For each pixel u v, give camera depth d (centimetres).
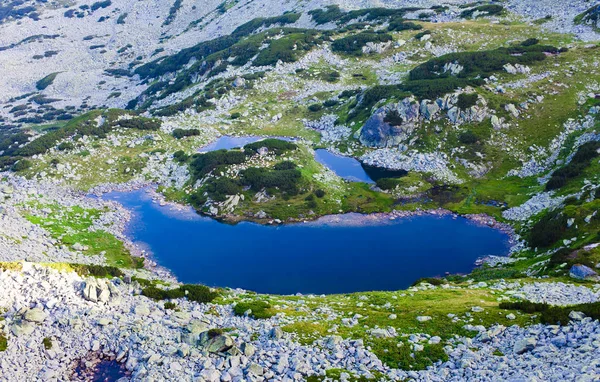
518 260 6694
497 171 9962
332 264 7231
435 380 3067
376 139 11600
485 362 3212
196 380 3122
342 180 10238
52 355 3491
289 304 4825
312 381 3102
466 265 7050
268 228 8588
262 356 3388
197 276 6994
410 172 10312
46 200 9619
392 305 4622
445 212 8906
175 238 8312
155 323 3922
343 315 4391
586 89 11519
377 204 9275
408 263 7188
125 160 11488
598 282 4969
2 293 3956
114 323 3859
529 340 3262
